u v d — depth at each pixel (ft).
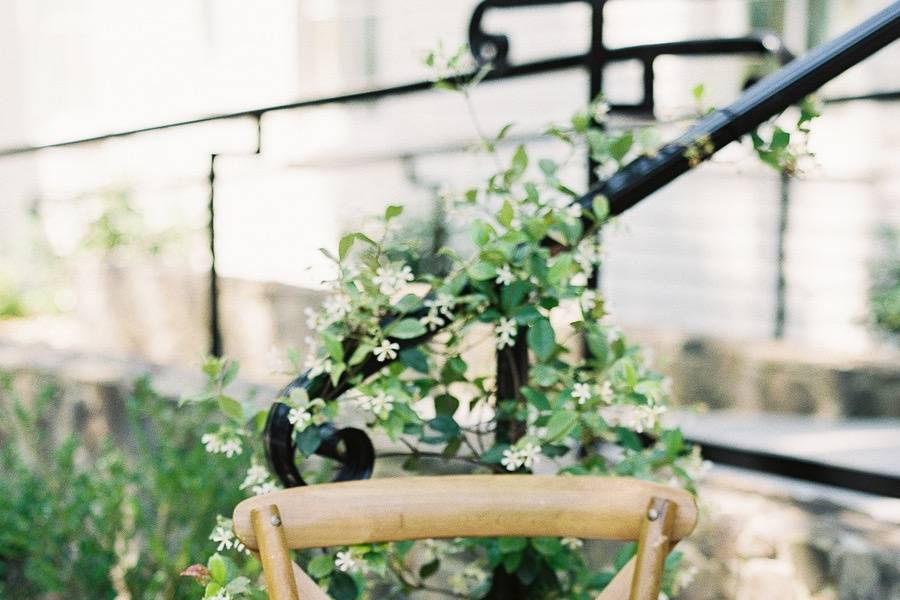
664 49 9.87
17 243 21.36
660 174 6.75
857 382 14.08
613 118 10.03
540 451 6.61
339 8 22.82
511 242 6.33
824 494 8.50
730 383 14.67
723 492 8.52
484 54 11.34
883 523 7.93
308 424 6.16
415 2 22.08
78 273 16.97
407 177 17.07
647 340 15.16
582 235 6.77
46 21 25.84
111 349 16.35
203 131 23.89
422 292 11.52
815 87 6.72
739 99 6.78
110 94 25.20
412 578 7.96
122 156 24.54
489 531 5.07
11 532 10.53
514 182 6.92
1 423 12.45
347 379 6.36
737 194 18.43
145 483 10.50
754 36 10.53
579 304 6.57
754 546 7.84
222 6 23.85
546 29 20.43
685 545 8.07
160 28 24.50
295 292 14.14
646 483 5.02
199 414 10.71
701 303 18.99
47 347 15.01
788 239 17.95
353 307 6.24
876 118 17.28
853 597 7.52
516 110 20.52
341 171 17.08
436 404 6.82
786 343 15.01
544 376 6.39
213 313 11.68
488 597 7.07
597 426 6.35
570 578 7.18
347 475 6.40
